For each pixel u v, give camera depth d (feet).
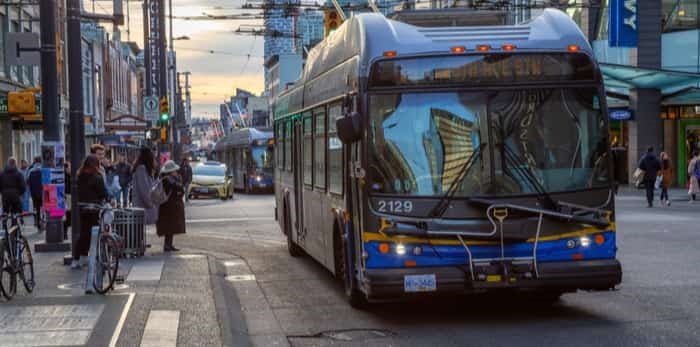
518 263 39.19
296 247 68.90
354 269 43.73
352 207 43.14
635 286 50.49
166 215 69.05
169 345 33.88
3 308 41.22
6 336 35.04
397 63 40.04
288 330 40.75
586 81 40.50
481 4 152.46
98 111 268.82
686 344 35.19
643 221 94.38
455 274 38.88
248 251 73.67
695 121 169.07
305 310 46.01
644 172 117.70
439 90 39.99
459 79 40.04
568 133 40.11
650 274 55.06
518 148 39.73
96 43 267.59
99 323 37.63
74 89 64.13
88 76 246.47
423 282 38.78
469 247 39.17
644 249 68.39
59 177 69.36
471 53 40.11
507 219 39.22
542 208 39.47
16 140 150.00
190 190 164.86
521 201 39.42
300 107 61.87
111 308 41.19
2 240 43.47
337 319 43.11
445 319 42.16
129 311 40.83
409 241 39.19
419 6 228.84
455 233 38.96
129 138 217.36
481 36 40.83
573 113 40.32
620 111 169.68
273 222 105.91
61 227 69.67
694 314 41.70
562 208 39.58
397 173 39.55
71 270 57.16
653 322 39.91
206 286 49.52
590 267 39.52
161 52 168.14
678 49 165.89
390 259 39.27
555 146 39.96
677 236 78.13
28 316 39.22
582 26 185.68
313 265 64.49
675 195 144.77
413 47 40.19
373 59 40.09
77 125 63.72
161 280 51.96
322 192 52.75
